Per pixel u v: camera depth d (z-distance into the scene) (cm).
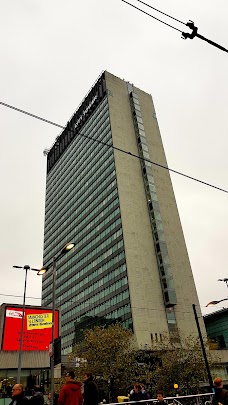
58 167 12675
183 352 4012
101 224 8700
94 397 885
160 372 3756
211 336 7544
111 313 7300
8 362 3114
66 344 8844
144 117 10294
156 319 6800
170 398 1396
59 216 11500
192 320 7281
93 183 9650
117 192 8294
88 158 10362
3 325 3269
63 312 9494
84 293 8656
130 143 9444
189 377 3712
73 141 11869
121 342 3953
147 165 9106
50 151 13912
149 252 7750
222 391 839
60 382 3997
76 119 12006
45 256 11875
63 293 9819
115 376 3638
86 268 8881
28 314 3466
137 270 7269
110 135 9312
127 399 1451
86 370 3753
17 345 3250
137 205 8350
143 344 6209
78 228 9894
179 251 8225
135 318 6544
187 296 7606
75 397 785
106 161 9206
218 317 7500
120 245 7662
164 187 9138
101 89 10588
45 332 3441
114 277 7562
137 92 10912
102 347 3831
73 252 9825
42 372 3303
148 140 9781
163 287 7356
